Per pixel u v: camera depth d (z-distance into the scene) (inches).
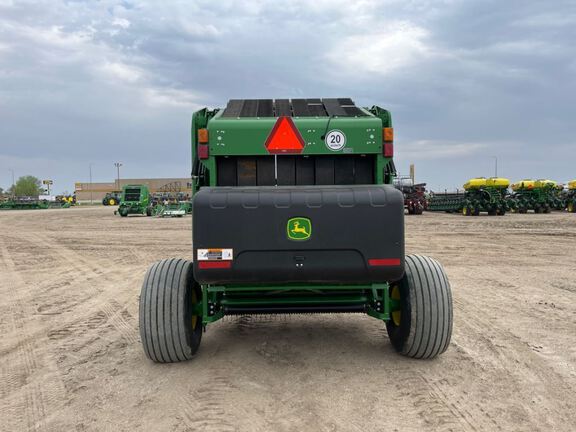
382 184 173.9
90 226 1080.2
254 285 166.1
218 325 240.4
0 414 148.6
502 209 1380.4
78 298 321.4
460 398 153.5
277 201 152.6
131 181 4933.6
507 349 200.2
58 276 413.4
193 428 136.2
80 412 148.7
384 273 154.6
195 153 200.2
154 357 179.6
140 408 149.9
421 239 680.4
